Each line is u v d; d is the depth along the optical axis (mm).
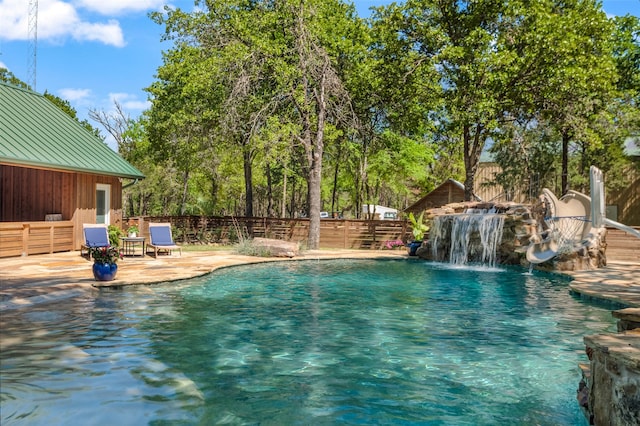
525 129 24156
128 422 3758
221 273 12578
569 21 19266
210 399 4309
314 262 16141
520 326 7266
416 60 21578
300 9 19406
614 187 31312
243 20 21641
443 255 17359
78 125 19375
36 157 14805
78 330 6496
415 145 29734
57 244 16188
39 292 8609
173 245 15570
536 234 15688
